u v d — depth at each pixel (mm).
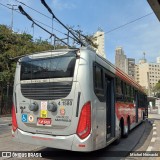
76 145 7391
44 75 8109
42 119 7953
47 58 8211
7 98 34688
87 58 7703
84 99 7473
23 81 8500
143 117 24609
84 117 7410
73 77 7637
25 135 8242
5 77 31047
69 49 7926
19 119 8422
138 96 19781
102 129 8422
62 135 7605
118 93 11273
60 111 7672
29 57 8570
